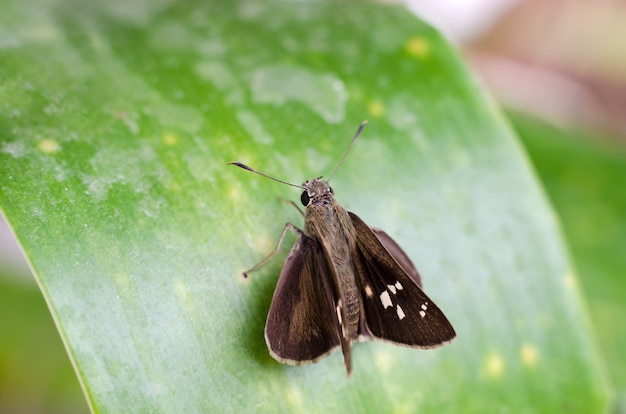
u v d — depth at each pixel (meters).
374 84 0.17
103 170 0.16
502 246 0.17
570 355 0.17
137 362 0.15
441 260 0.17
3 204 0.15
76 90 0.17
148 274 0.15
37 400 0.21
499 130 0.17
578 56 0.26
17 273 0.21
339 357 0.16
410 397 0.16
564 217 0.21
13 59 0.17
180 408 0.15
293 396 0.16
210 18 0.18
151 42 0.17
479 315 0.17
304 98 0.17
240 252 0.16
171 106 0.17
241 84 0.17
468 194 0.17
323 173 0.17
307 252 0.16
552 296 0.17
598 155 0.21
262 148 0.17
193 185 0.16
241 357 0.15
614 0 0.25
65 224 0.15
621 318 0.19
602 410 0.17
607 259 0.20
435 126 0.17
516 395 0.17
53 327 0.21
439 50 0.18
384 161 0.17
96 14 0.18
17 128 0.16
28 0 0.18
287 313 0.16
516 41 0.26
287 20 0.18
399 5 0.18
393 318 0.16
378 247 0.16
